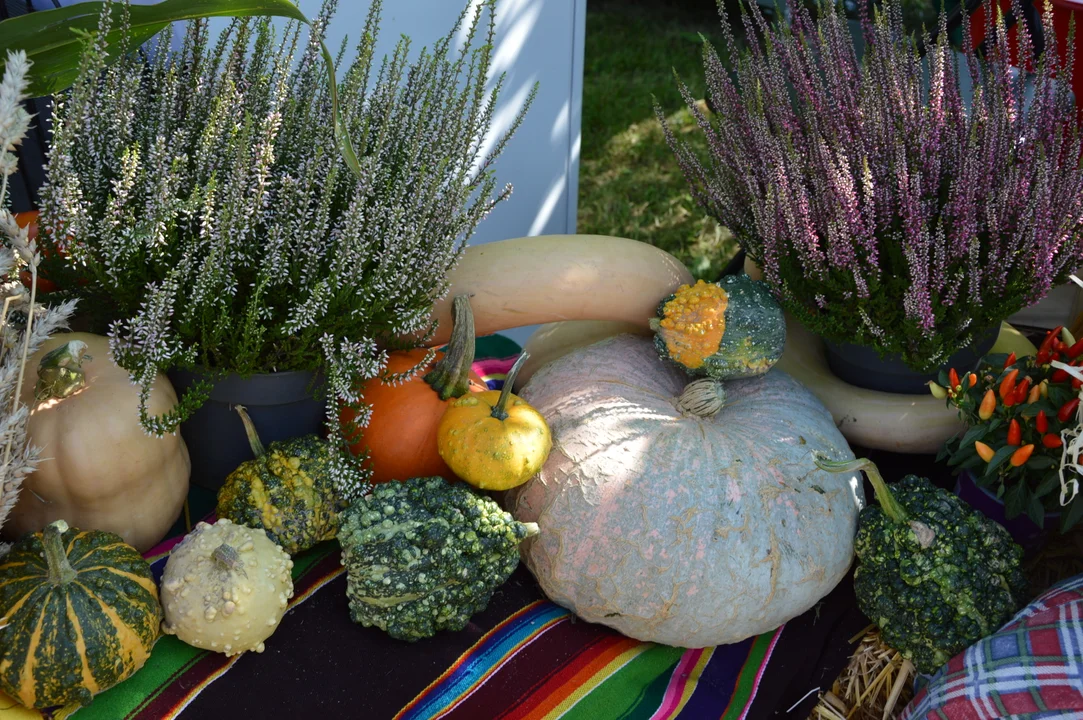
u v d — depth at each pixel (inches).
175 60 52.9
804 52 60.8
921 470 70.2
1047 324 83.8
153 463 50.3
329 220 50.5
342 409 58.0
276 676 49.1
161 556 52.2
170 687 47.1
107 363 50.5
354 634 51.7
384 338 58.8
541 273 62.0
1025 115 60.2
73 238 45.4
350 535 50.8
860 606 58.2
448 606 51.3
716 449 56.8
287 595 49.3
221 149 48.9
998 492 58.2
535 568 56.3
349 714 48.8
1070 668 48.0
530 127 88.0
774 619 55.9
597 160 169.9
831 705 58.2
